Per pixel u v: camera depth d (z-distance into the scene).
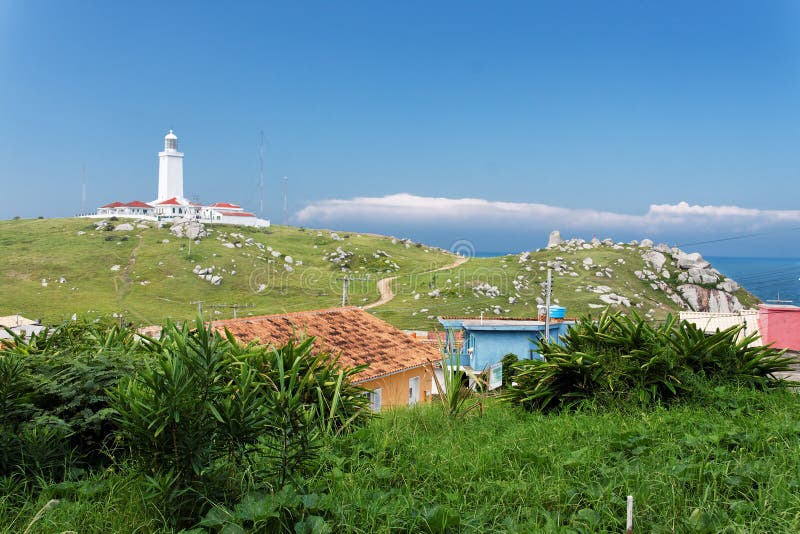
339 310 20.97
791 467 5.25
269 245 113.94
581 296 73.31
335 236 129.62
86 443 6.08
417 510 4.55
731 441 6.10
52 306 71.25
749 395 8.16
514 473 5.54
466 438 7.04
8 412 5.64
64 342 7.98
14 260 89.31
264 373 6.84
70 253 94.00
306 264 105.56
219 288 85.31
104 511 4.70
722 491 5.00
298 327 18.08
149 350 7.40
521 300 72.94
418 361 18.95
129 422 4.79
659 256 90.50
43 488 5.09
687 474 5.14
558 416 8.53
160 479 4.54
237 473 5.09
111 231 108.25
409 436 6.94
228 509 4.57
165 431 4.66
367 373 16.77
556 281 81.25
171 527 4.48
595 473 5.52
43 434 5.58
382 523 4.41
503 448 6.27
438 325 60.78
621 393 8.64
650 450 5.98
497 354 28.67
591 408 8.71
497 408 9.93
